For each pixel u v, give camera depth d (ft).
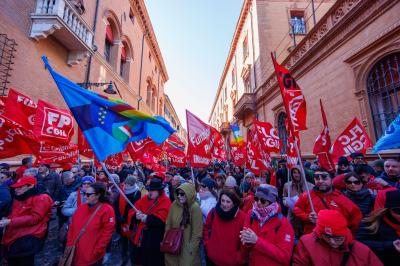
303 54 33.68
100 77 40.01
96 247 8.87
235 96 86.12
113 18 46.55
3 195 10.54
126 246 13.93
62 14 25.41
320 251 6.23
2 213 10.30
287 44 53.36
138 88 64.13
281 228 7.60
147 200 11.33
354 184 9.63
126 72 56.18
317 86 31.32
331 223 5.91
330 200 9.18
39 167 18.60
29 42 24.16
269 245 7.14
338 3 27.99
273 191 8.10
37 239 9.70
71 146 16.83
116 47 48.49
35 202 9.80
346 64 25.80
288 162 12.28
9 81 21.42
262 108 53.36
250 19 61.77
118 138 10.81
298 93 10.51
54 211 21.50
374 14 21.97
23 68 23.36
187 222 9.37
